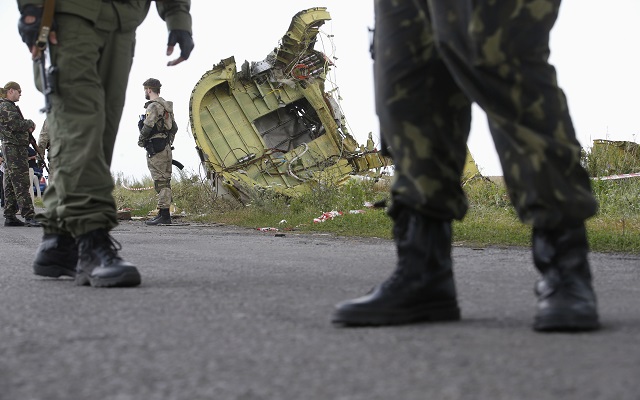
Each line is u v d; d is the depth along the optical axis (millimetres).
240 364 2338
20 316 3314
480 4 2668
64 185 4398
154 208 19375
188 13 4762
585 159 13242
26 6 4289
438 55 2893
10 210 12969
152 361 2402
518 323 2914
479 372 2146
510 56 2674
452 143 2951
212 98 18094
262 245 8320
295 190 17094
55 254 4711
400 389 2010
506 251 7199
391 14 2938
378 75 2977
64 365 2379
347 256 6637
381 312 2895
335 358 2377
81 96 4367
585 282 2754
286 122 18766
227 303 3570
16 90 12867
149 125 14141
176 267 5508
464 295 3805
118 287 4258
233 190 17297
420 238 2947
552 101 2703
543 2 2699
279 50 17969
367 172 17969
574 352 2357
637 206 9977
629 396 1886
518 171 2697
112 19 4465
